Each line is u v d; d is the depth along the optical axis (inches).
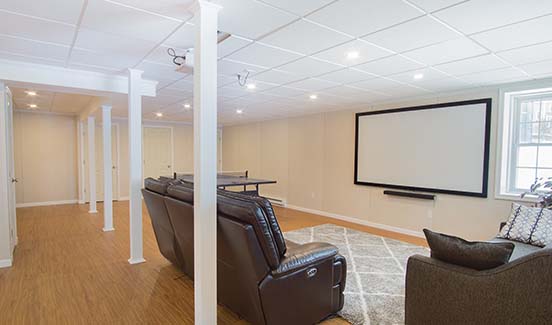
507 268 62.0
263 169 323.0
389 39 97.7
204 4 73.9
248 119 318.3
